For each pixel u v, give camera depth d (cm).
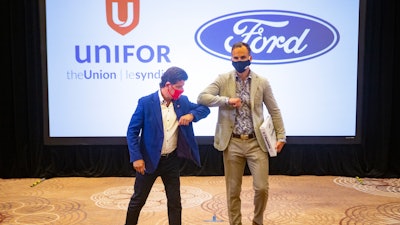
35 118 544
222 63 535
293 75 537
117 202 433
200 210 403
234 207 318
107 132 540
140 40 532
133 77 534
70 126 538
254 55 536
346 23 532
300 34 534
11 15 528
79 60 532
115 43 532
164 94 287
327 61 536
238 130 308
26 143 549
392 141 554
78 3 525
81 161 554
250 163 310
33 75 540
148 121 283
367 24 540
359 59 533
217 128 319
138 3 527
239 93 310
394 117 557
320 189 486
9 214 393
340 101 539
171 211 292
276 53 535
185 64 534
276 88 538
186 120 285
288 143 543
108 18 529
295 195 459
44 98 532
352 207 414
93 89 535
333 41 534
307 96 538
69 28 527
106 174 551
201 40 532
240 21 532
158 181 521
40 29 525
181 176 552
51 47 529
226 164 316
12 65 535
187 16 530
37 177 545
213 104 303
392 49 537
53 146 553
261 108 312
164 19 530
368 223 366
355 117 541
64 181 528
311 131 542
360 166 554
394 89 551
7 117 549
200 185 504
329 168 558
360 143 541
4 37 538
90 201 437
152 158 279
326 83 538
